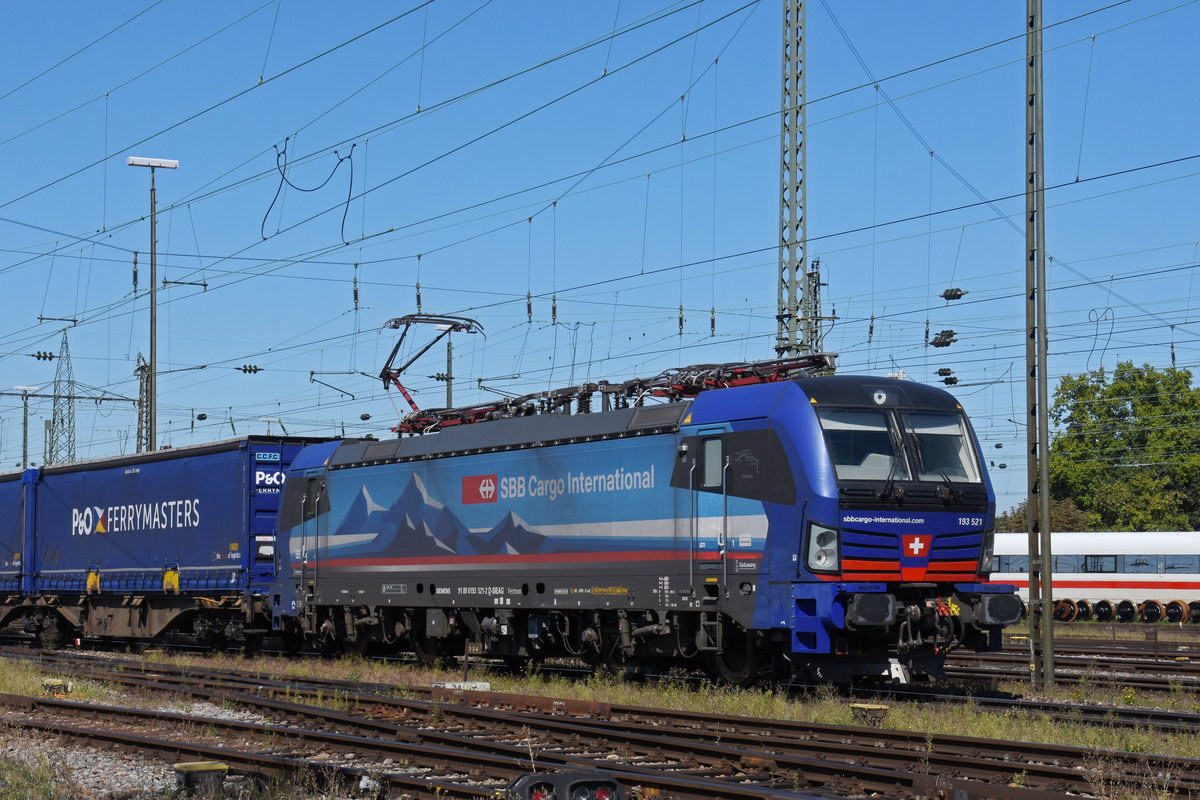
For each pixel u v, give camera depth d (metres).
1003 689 18.55
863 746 11.88
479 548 21.02
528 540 20.12
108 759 12.95
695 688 18.14
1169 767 10.91
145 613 29.53
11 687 19.17
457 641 23.22
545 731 13.59
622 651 19.25
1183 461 68.06
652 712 14.90
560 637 20.44
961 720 14.02
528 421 20.61
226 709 16.73
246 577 26.14
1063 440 71.62
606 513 18.91
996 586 17.22
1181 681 19.28
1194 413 64.56
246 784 11.21
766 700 15.76
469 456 21.42
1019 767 10.83
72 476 32.50
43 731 14.46
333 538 24.28
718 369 18.77
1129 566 47.12
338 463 24.36
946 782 9.89
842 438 16.52
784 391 16.95
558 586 19.58
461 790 10.05
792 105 25.61
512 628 20.67
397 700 15.87
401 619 23.22
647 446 18.41
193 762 11.41
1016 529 69.12
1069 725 13.56
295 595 25.08
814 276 35.00
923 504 16.72
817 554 16.11
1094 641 32.56
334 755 12.52
